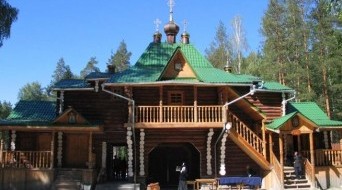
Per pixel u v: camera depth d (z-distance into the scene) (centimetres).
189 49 2741
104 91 2433
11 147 2391
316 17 4003
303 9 4138
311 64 3909
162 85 2312
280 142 2320
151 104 2472
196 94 2303
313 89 3997
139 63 2597
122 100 2531
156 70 2509
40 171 2308
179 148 2670
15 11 2591
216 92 2523
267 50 4241
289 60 4241
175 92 2475
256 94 2662
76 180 2294
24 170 2302
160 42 2778
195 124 2262
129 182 2333
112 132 2494
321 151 2514
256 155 2342
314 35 3969
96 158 2456
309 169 2373
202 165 2425
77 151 2477
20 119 2448
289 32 4128
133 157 2377
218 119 2319
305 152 2527
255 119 2534
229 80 2344
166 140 2434
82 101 2520
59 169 2336
